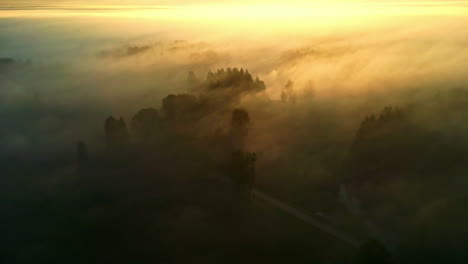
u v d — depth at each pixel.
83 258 72.38
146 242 75.25
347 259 68.88
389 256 61.19
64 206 86.62
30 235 78.44
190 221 80.06
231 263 70.31
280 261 70.38
